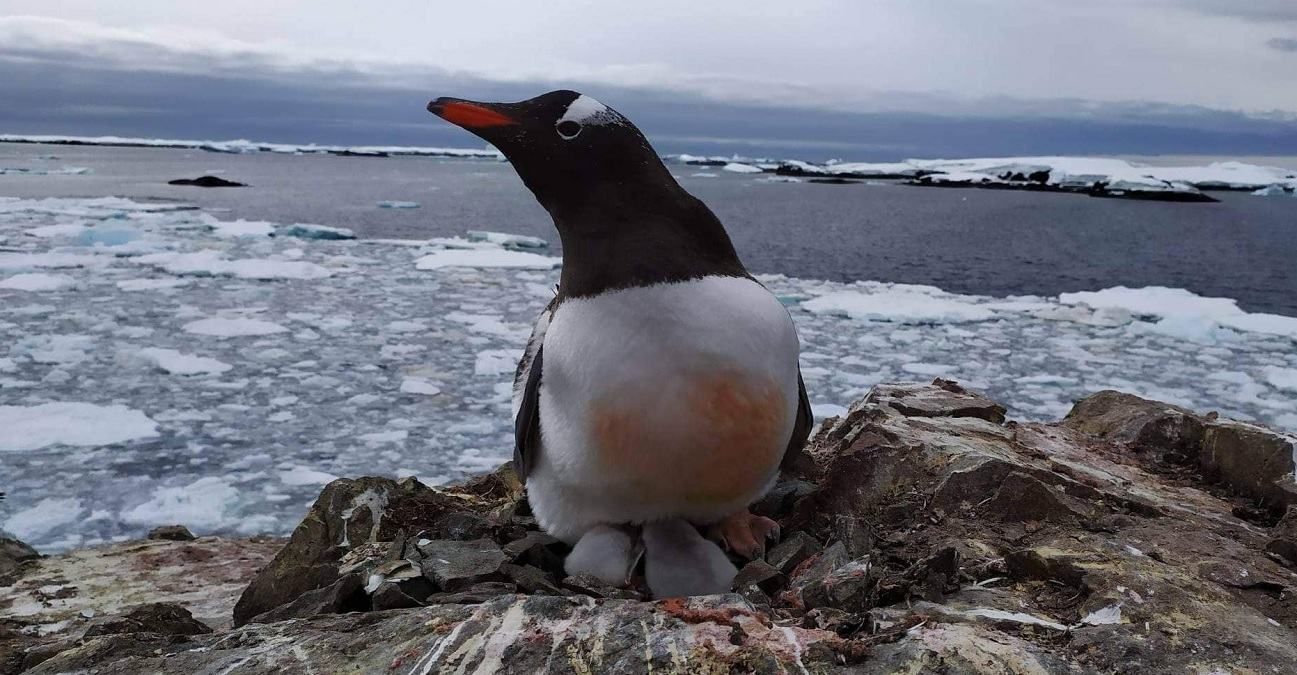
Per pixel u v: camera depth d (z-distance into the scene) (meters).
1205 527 0.96
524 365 0.95
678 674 0.66
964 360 3.61
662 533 0.86
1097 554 0.84
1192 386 3.30
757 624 0.70
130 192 11.34
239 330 3.75
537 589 0.85
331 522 1.12
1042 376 3.37
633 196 0.81
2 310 3.97
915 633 0.69
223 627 1.09
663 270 0.78
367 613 0.79
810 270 6.13
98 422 2.64
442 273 5.24
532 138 0.83
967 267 6.35
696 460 0.79
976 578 0.84
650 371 0.77
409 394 2.99
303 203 10.35
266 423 2.69
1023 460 1.10
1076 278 5.98
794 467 1.12
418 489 1.21
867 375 3.34
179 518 2.06
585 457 0.81
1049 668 0.65
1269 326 4.27
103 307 4.09
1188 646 0.69
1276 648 0.69
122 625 0.90
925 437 1.12
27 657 0.88
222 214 8.92
